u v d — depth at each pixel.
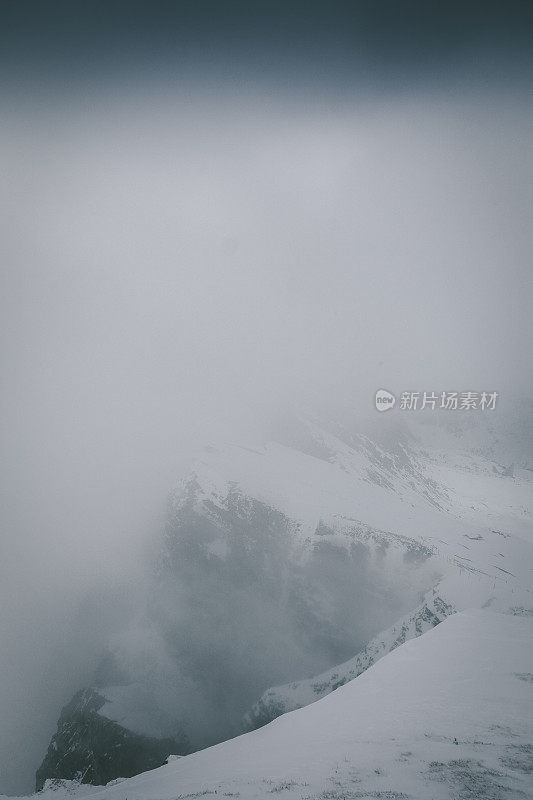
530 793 9.52
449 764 11.27
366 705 18.23
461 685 18.41
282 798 10.37
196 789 13.19
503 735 13.14
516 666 20.14
